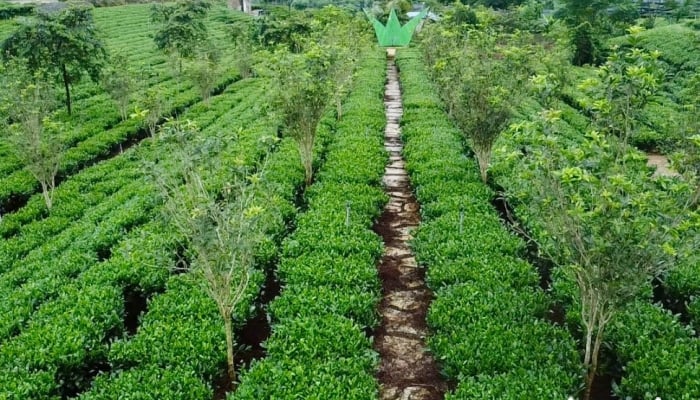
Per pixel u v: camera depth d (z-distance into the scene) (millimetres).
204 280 8828
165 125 8352
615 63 7621
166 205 7742
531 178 7285
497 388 7555
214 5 65000
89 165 19938
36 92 15883
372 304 9820
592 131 7078
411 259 12789
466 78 14406
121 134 22031
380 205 14453
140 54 39125
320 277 10398
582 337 9188
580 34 33719
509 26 30750
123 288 10750
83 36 23688
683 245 6590
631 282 6871
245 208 7867
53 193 15969
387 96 30469
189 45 31047
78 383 8742
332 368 8078
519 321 9164
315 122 15242
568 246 7250
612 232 6543
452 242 11562
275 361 8383
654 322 9023
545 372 7883
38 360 8445
